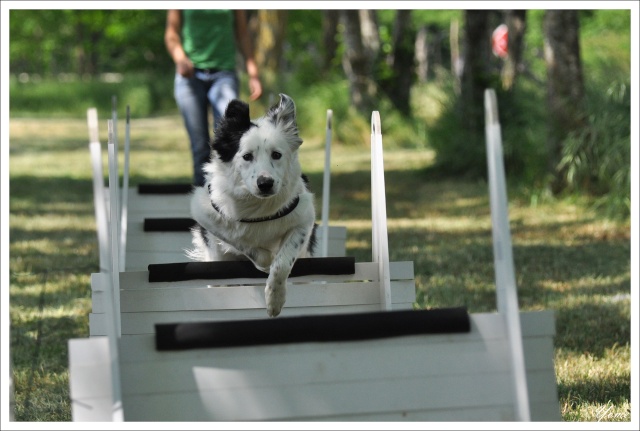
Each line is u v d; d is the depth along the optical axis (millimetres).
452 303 6266
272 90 20672
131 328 3986
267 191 4156
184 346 2902
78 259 8172
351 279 4246
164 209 6766
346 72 19688
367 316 3020
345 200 12312
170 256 5836
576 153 10859
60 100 29078
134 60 37531
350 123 18719
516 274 7363
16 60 40844
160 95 30344
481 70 14445
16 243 9023
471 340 3047
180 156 17609
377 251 4309
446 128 14617
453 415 3000
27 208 11547
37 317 6023
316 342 2982
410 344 3023
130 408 2865
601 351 5133
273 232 4461
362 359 2996
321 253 5531
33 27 36062
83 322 5934
